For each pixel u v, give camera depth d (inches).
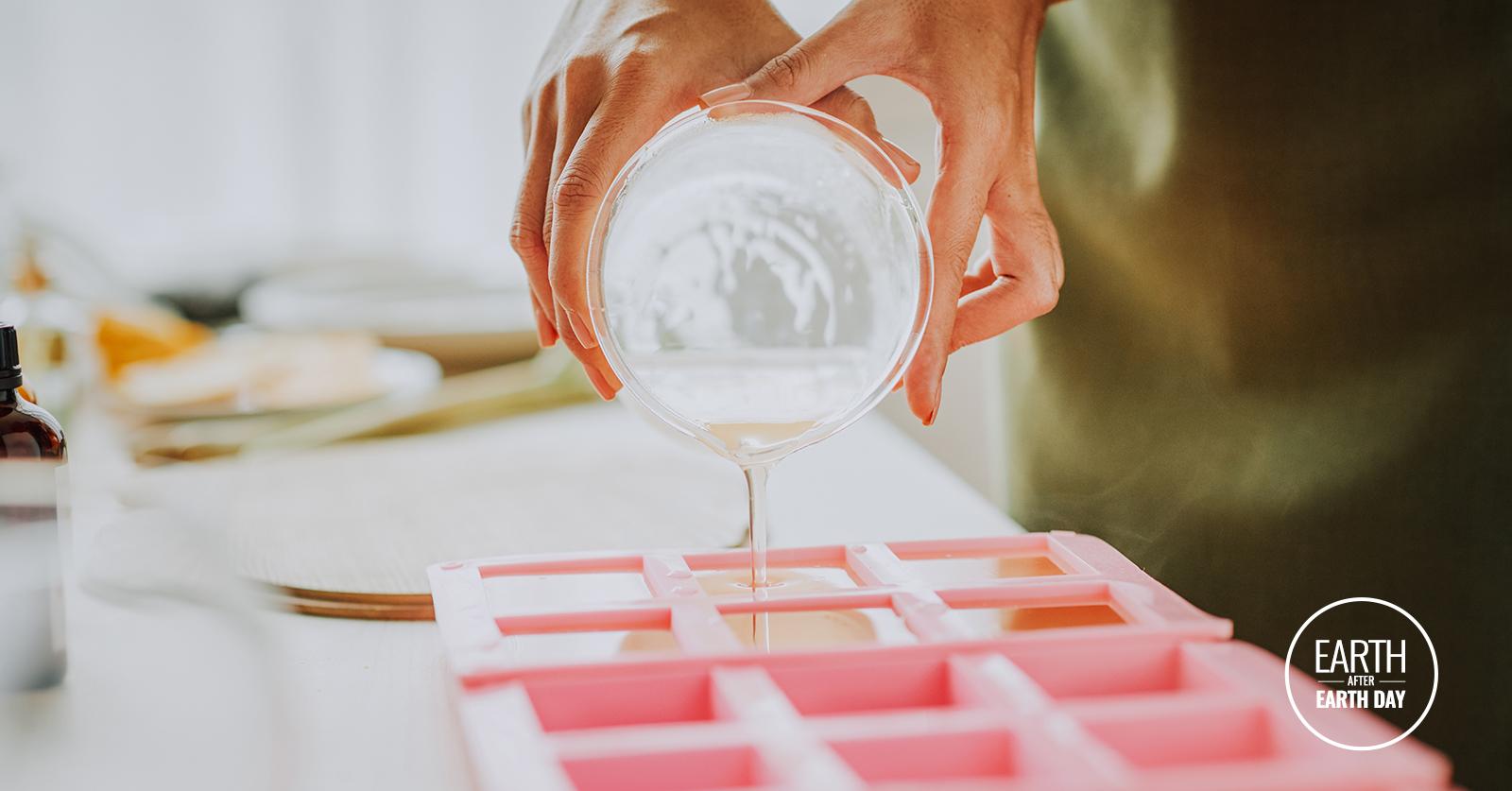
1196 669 23.0
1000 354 42.4
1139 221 36.1
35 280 49.6
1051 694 23.5
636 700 23.0
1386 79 31.8
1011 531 34.4
